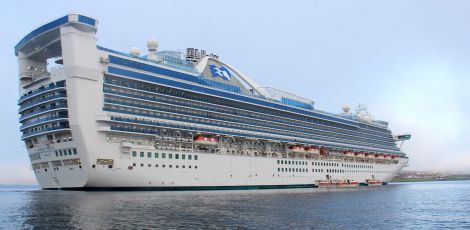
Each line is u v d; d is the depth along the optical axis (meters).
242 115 96.62
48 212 40.44
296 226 35.25
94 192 68.31
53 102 71.62
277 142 103.19
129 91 75.69
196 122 85.38
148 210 43.00
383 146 147.75
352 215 43.78
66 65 68.38
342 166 125.00
